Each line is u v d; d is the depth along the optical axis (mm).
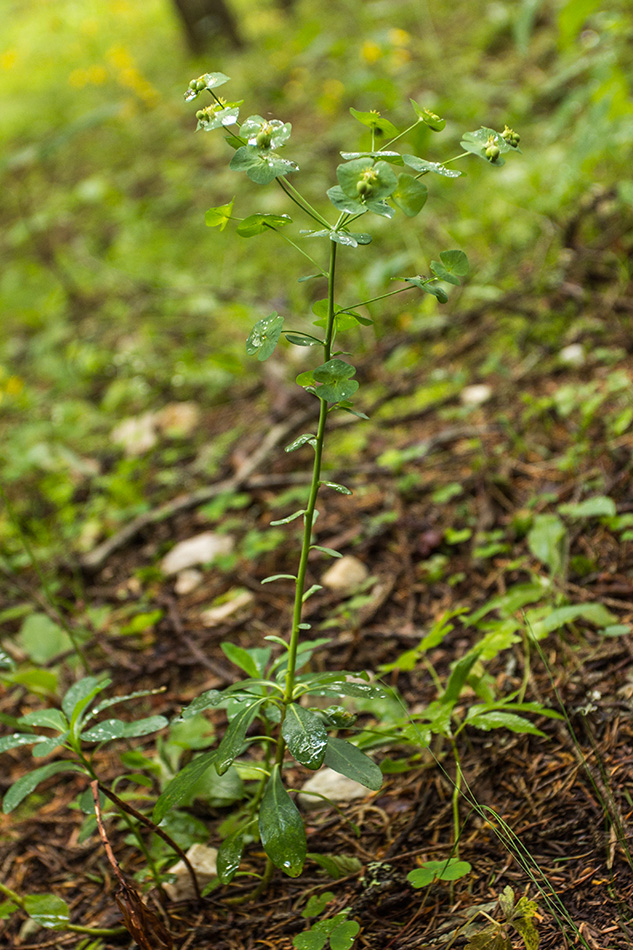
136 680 2541
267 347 1444
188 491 3529
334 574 2725
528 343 3535
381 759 1988
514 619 2160
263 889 1735
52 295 5574
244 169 1382
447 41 7277
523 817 1730
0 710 2586
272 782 1567
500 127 5316
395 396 3646
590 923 1452
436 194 4902
